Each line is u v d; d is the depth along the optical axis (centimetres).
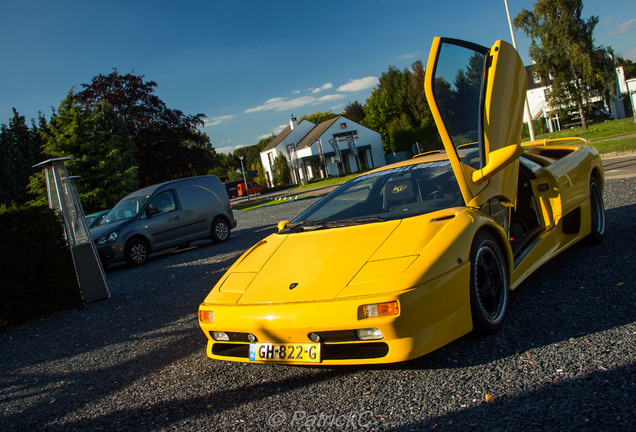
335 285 265
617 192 750
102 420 277
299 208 1769
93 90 3462
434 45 323
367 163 5531
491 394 224
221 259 865
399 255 272
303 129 6006
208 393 289
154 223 1045
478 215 304
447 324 261
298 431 225
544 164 426
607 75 3497
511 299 357
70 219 682
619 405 195
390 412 226
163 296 633
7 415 312
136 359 385
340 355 263
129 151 3066
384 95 6153
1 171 3328
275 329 265
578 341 263
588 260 420
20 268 622
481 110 348
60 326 572
